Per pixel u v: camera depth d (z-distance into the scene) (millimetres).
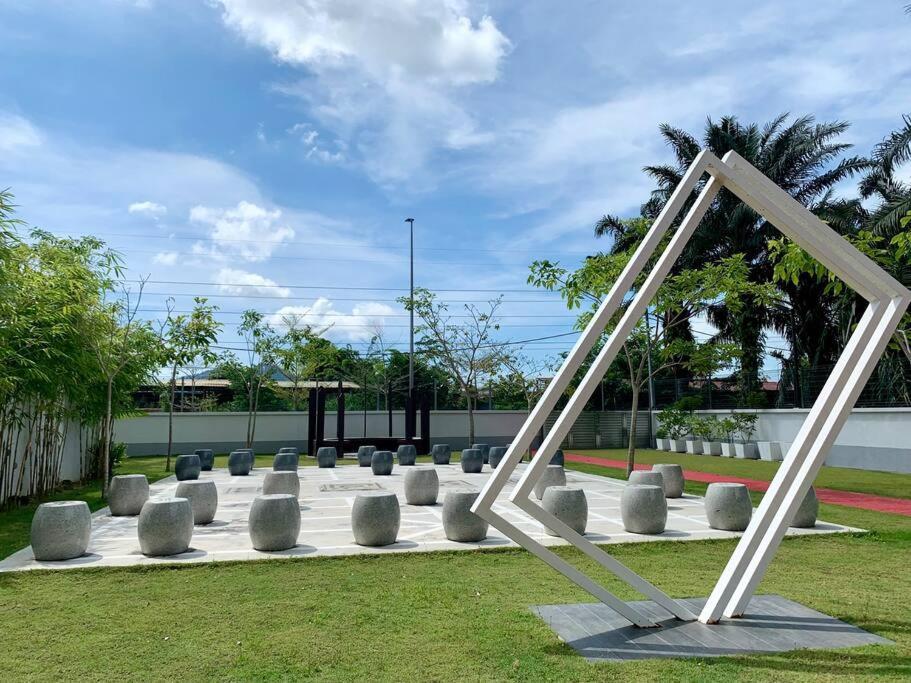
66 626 5488
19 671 4512
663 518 9578
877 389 22000
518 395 38656
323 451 21562
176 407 34875
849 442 22516
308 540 9188
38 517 7879
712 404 31922
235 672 4453
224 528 10273
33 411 14617
